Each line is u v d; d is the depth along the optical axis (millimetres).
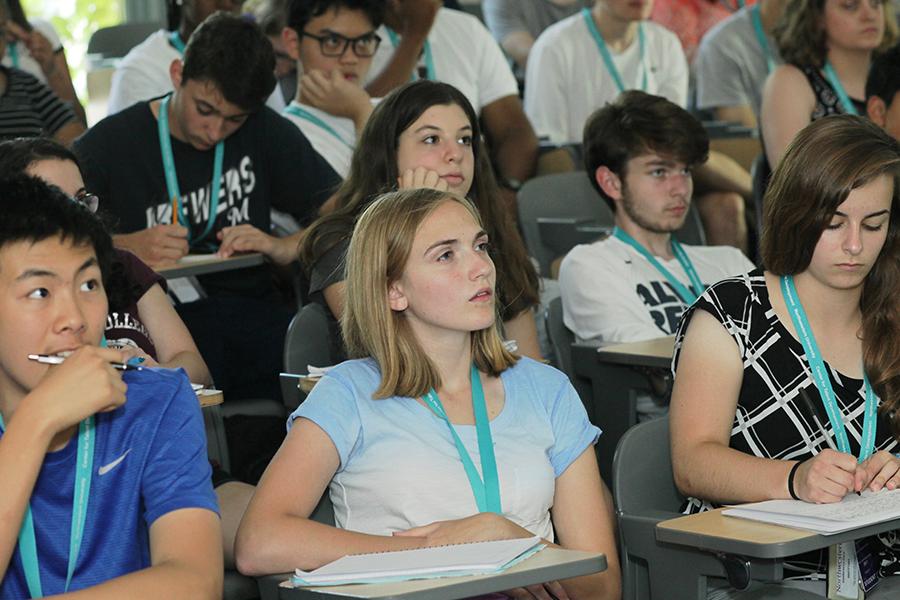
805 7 5750
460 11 7188
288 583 2312
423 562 2305
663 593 2729
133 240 4625
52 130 5902
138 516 2348
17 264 2174
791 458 2996
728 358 2996
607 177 4613
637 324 4379
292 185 5277
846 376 3008
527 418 2865
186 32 6047
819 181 2859
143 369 2449
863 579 2850
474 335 2893
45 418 2143
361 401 2779
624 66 7379
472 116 4047
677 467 2947
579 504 2865
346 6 5555
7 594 2312
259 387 4668
